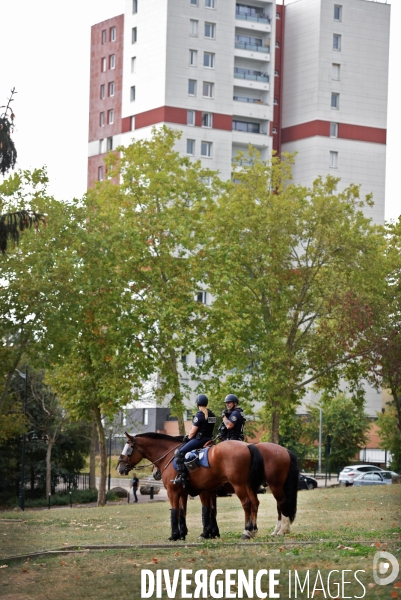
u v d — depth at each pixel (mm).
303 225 54438
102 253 46812
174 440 20547
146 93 118625
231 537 19953
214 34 118438
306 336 55188
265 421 78500
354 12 125500
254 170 55812
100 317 47500
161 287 49344
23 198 46781
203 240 50406
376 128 126000
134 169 51375
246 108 120125
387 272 56156
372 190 125438
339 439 90812
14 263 44688
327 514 27797
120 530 25109
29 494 70375
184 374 101688
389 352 52406
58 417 67500
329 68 124250
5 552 20281
